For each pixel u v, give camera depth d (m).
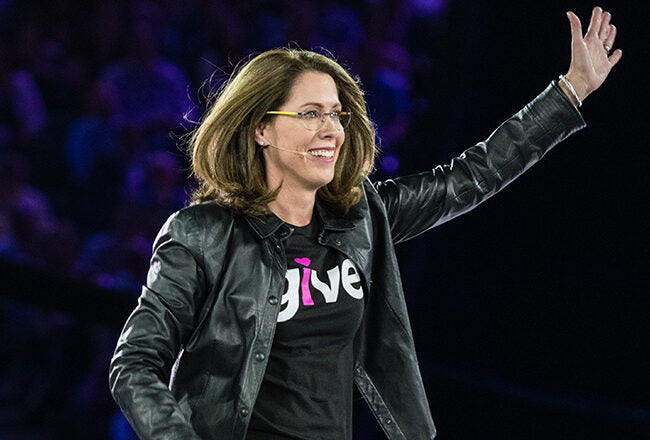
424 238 17.70
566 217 17.64
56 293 16.59
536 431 16.38
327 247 8.79
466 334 18.06
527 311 17.97
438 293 18.05
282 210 8.77
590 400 16.50
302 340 8.54
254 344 8.36
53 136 24.84
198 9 25.91
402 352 9.10
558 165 17.50
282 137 8.60
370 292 9.20
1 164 23.06
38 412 20.55
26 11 26.25
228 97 8.64
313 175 8.59
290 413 8.43
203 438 8.30
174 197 22.25
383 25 23.94
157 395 7.86
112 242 21.41
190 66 25.70
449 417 16.80
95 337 20.45
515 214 17.86
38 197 21.86
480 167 10.03
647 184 17.09
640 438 15.88
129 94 24.41
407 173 17.34
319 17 24.75
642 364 17.45
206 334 8.38
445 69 17.00
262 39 25.41
